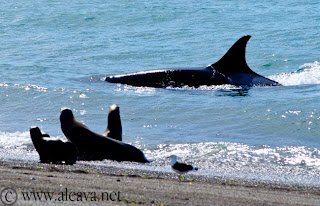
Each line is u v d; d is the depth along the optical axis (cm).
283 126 6200
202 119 6550
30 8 17425
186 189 3300
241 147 5319
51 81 8525
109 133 4903
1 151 4872
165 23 15100
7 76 8888
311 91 7931
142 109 6981
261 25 14438
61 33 13988
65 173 3678
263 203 3025
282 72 9981
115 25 14988
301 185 3894
